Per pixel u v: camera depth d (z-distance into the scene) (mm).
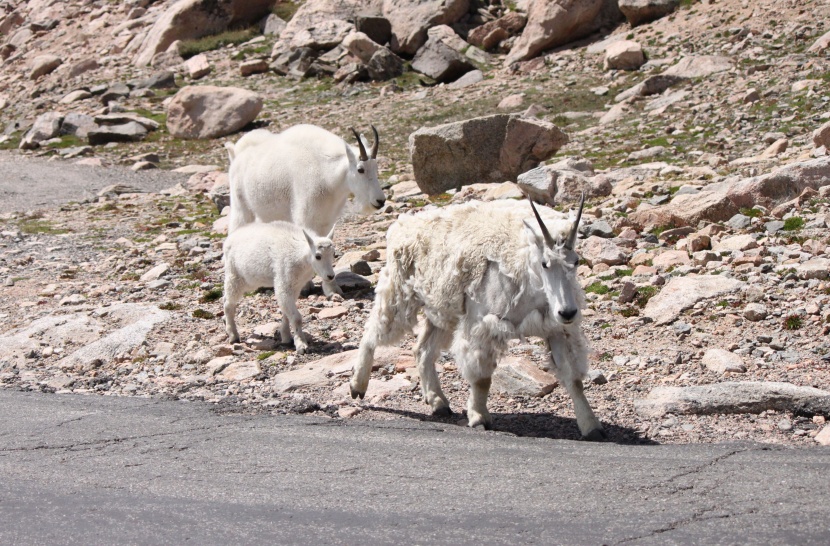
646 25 34750
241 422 8961
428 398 9461
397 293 9234
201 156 32312
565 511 6133
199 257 17938
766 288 12094
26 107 42500
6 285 16859
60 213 23984
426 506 6359
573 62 33875
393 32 39812
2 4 61719
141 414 9391
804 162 16031
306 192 14398
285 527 6098
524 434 8727
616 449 7691
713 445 7707
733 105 24578
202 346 12680
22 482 7250
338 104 35500
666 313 11773
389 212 19938
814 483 6352
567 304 7738
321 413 9680
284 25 46188
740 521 5773
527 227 8109
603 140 24188
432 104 32719
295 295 12156
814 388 8969
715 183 17031
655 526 5785
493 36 37812
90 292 15828
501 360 10477
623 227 15539
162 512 6453
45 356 12945
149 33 47594
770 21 31000
